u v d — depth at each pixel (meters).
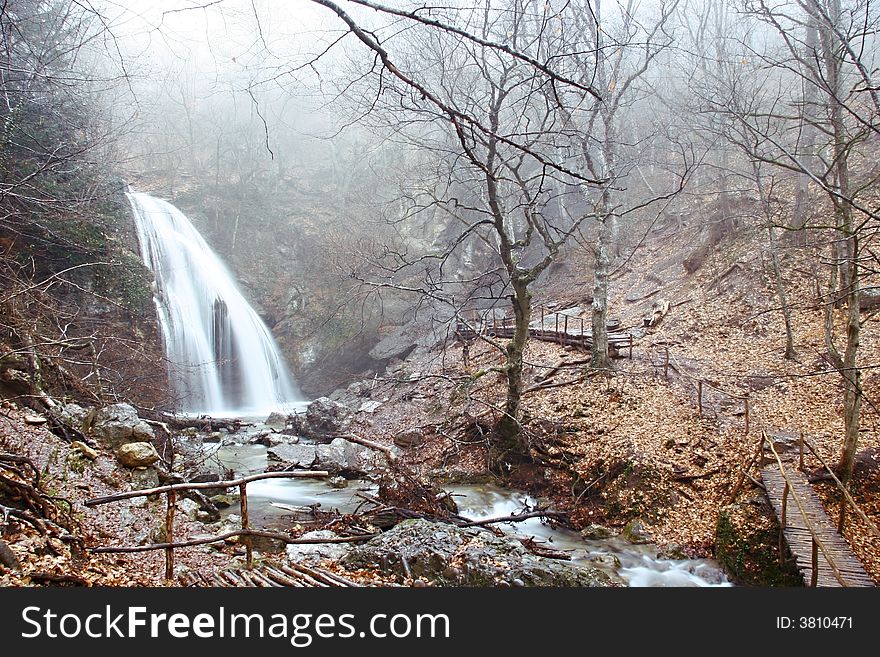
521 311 12.91
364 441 11.32
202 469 12.06
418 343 26.38
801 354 14.11
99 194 16.59
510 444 13.65
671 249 24.14
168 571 5.99
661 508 10.55
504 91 11.09
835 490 9.13
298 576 6.43
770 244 16.69
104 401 12.62
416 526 8.03
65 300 16.00
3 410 9.30
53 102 13.85
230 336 27.27
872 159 18.58
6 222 13.03
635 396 14.02
